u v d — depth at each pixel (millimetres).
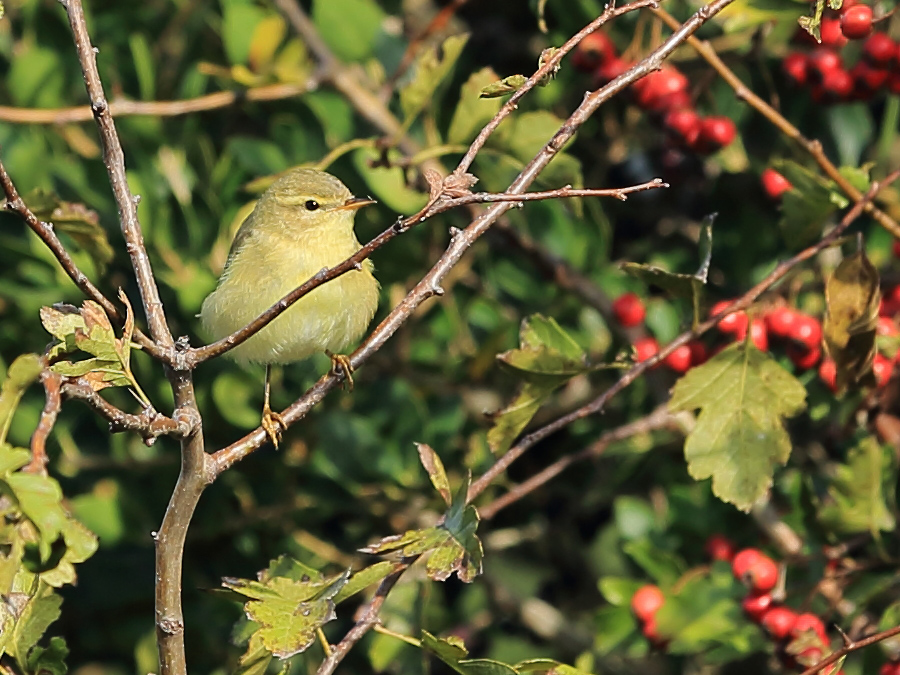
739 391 9172
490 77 10547
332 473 12000
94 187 12258
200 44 13258
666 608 10352
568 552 13797
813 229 10125
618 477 12305
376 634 11508
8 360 12203
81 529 6535
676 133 10602
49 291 12133
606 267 12547
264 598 7430
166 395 12180
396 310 7699
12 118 11375
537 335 9406
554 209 12398
